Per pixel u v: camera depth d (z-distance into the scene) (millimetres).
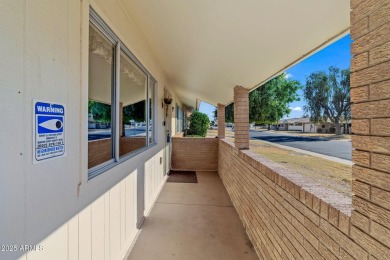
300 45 1811
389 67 775
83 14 1439
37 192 1030
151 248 2492
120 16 2100
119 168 2170
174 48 2926
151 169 3754
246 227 2912
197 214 3451
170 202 3980
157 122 4293
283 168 2088
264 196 2227
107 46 1988
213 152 6879
